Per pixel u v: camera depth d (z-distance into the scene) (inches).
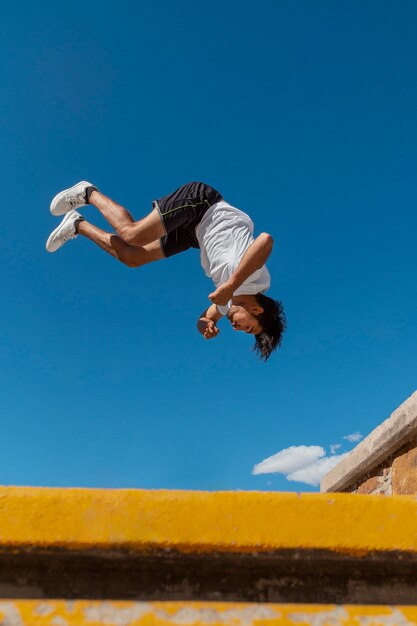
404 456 151.7
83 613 59.2
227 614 61.2
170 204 137.0
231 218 136.9
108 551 60.5
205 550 61.6
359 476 184.1
